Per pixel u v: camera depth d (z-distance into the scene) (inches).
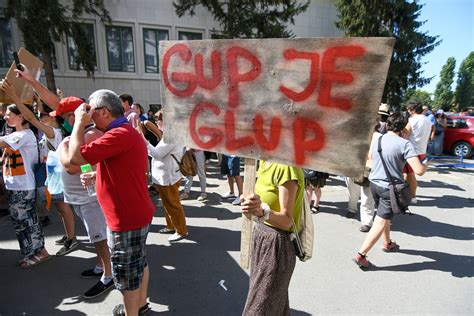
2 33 479.5
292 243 71.1
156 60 569.3
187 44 62.1
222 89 58.7
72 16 418.3
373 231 128.0
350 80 44.8
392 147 127.3
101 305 106.1
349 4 518.6
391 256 140.9
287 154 52.6
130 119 136.6
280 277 69.7
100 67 527.5
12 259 137.3
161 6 544.1
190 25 565.9
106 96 80.7
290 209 65.6
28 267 129.6
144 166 86.9
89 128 93.0
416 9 498.3
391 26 515.5
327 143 48.3
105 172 81.9
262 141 55.1
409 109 218.2
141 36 544.1
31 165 127.7
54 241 155.4
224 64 57.6
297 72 49.3
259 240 71.7
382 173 129.0
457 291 114.3
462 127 441.4
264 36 411.2
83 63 430.9
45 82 497.0
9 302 107.1
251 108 55.5
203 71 60.8
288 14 417.7
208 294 112.5
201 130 63.2
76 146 73.0
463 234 167.2
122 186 81.8
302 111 49.9
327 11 645.3
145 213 86.7
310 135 49.7
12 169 123.2
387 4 498.0
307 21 632.4
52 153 133.9
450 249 148.7
